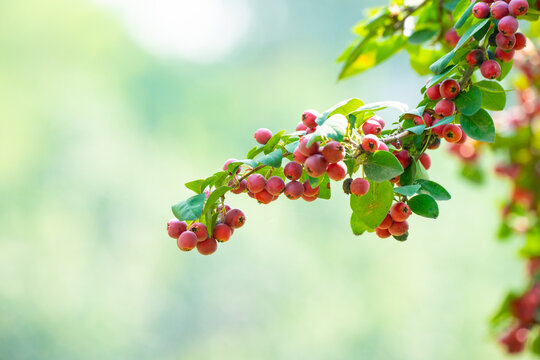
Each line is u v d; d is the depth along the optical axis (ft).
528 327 9.66
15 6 46.91
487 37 5.67
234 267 38.70
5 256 37.60
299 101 54.85
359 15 57.41
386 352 33.24
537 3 5.88
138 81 51.90
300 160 5.06
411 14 7.66
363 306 35.91
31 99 45.65
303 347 35.35
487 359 30.45
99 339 35.40
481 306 32.63
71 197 42.11
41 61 47.62
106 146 44.80
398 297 34.99
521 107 10.37
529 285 9.62
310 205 40.75
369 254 37.91
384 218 5.46
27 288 36.27
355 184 5.16
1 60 45.68
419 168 5.69
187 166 46.06
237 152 50.52
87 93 47.14
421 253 36.06
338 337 35.19
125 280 38.83
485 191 33.78
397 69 55.83
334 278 38.17
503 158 10.46
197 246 5.49
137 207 43.09
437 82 5.50
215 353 36.60
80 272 38.45
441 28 7.63
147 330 37.27
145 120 50.85
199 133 49.44
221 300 38.01
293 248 38.78
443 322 33.06
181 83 53.62
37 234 39.50
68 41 49.06
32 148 43.37
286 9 59.72
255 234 39.04
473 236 34.73
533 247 10.26
